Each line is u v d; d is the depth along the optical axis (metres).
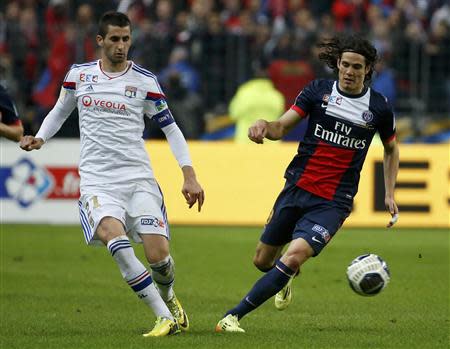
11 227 63.06
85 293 40.00
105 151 29.86
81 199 30.02
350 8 86.75
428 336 30.69
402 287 42.28
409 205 64.06
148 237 29.61
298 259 29.72
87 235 29.61
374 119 30.98
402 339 30.00
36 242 56.25
